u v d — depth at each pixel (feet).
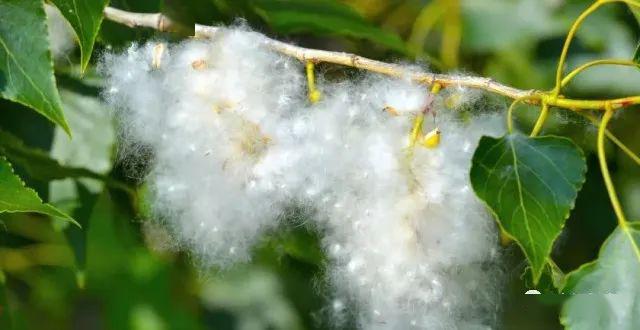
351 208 2.98
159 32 3.24
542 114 2.86
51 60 2.82
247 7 3.40
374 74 3.06
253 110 3.02
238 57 3.04
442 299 2.97
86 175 3.25
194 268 3.44
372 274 2.97
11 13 2.82
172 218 3.13
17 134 3.24
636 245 2.87
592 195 3.50
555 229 2.80
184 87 3.05
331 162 2.99
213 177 3.04
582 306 2.89
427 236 2.93
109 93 3.12
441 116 2.98
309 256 3.25
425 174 2.93
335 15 3.44
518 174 2.81
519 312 3.28
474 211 2.96
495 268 3.05
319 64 3.12
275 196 3.02
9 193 2.88
